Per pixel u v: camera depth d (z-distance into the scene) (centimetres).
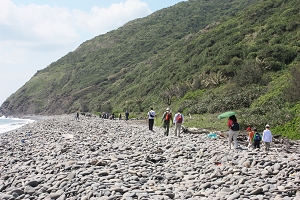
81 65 12019
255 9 5259
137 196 748
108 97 8106
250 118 2470
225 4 12900
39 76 13762
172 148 1365
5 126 5769
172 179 931
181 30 11519
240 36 4638
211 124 2667
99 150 1377
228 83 3809
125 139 1823
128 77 8269
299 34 3809
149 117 2483
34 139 2247
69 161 1116
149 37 11650
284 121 2236
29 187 880
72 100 9450
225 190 791
